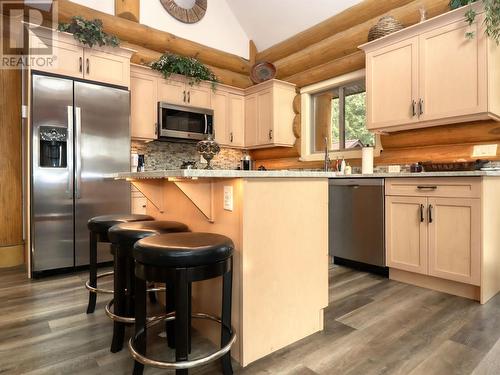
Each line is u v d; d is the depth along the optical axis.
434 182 2.40
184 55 4.32
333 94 4.21
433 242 2.41
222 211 1.60
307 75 4.21
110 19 3.71
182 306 1.16
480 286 2.18
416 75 2.71
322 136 4.32
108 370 1.44
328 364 1.48
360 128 3.84
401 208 2.61
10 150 3.26
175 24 4.30
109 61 3.22
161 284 2.22
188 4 4.42
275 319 1.60
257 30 4.83
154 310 2.10
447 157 2.92
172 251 1.15
